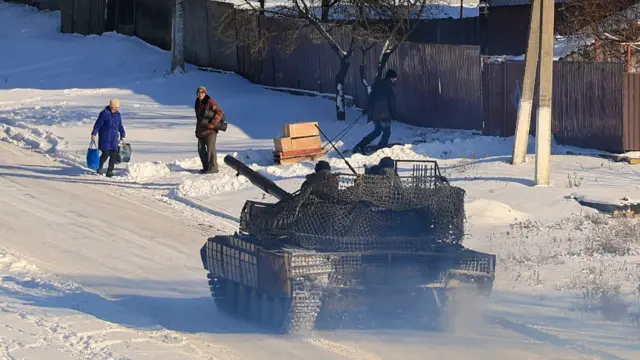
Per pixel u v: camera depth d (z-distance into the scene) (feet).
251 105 407.03
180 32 461.37
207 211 245.86
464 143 323.78
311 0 407.23
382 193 150.00
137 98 424.46
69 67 483.51
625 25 377.09
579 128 314.96
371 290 146.30
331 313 148.25
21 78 468.75
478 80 351.46
